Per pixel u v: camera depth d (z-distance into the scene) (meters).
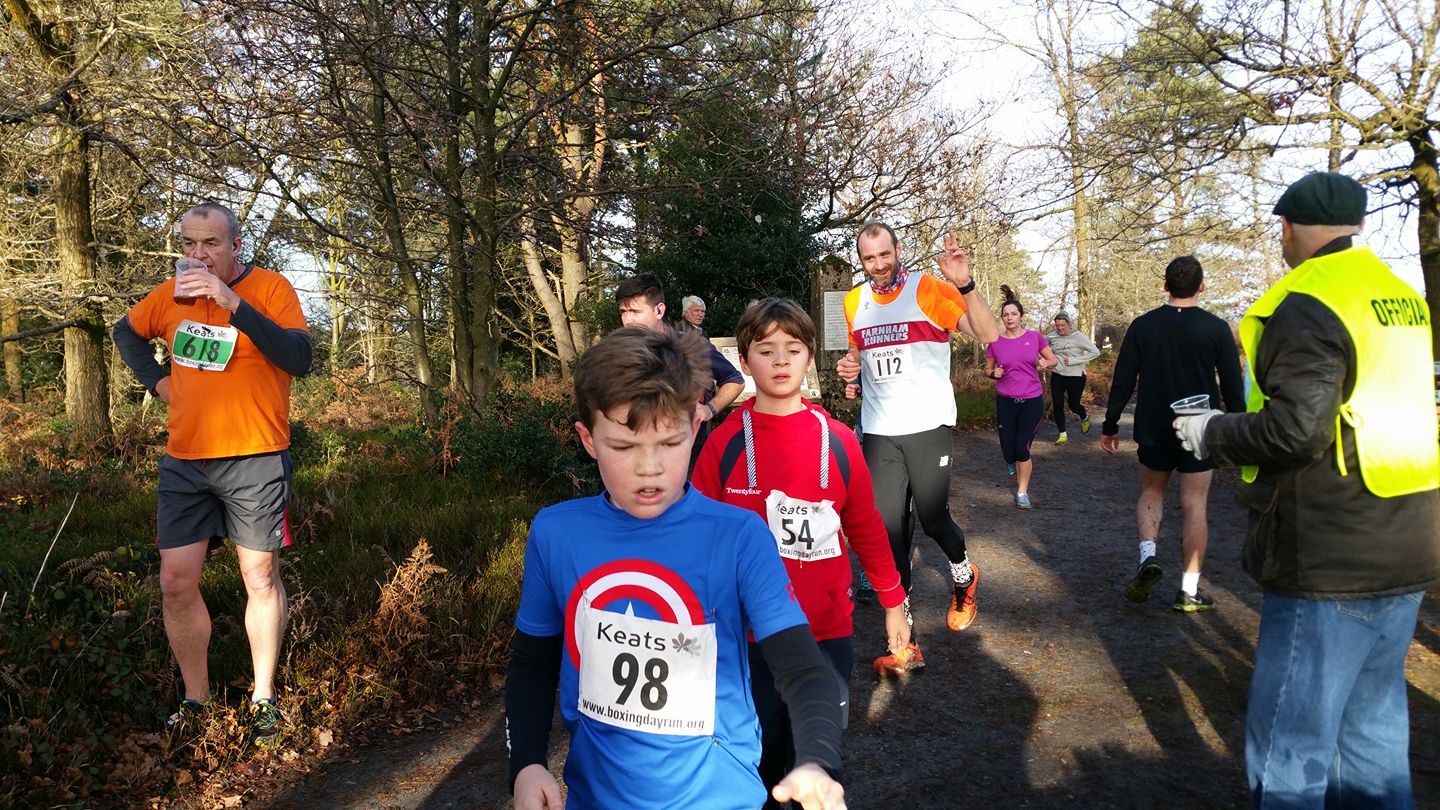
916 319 4.20
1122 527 7.31
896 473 4.24
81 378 11.74
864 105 15.20
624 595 1.67
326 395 16.06
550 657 1.77
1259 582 2.37
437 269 11.23
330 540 5.90
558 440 8.12
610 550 1.68
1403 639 2.27
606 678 1.67
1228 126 11.70
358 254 10.54
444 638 4.45
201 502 3.53
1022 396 8.02
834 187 15.42
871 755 3.50
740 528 1.69
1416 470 2.20
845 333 12.01
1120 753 3.46
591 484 7.79
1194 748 3.47
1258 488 2.36
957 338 23.20
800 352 2.68
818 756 1.48
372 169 9.10
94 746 3.32
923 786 3.25
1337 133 11.34
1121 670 4.26
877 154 15.52
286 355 3.42
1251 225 13.73
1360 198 2.34
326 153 9.08
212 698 3.63
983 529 7.38
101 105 10.04
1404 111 10.54
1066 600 5.39
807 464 2.68
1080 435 13.33
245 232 11.58
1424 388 2.26
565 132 11.02
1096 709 3.85
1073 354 12.13
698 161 14.24
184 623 3.53
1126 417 15.80
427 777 3.45
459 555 5.82
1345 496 2.20
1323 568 2.22
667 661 1.66
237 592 4.81
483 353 9.85
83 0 10.27
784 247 14.82
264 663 3.63
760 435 2.74
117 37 10.85
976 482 9.52
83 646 3.77
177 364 3.47
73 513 6.80
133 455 10.24
